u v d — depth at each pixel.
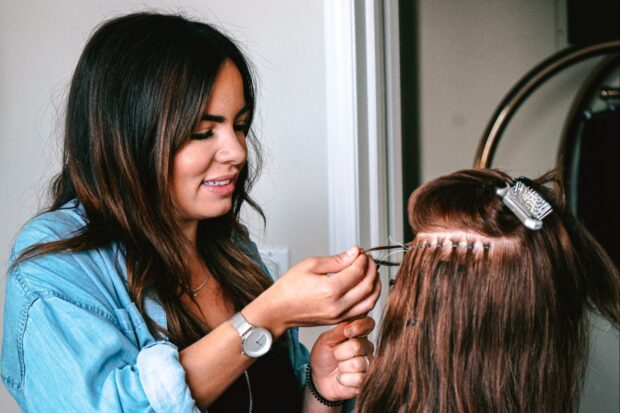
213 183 1.07
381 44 1.85
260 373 1.17
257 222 1.87
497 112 2.15
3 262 1.92
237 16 1.83
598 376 2.03
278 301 0.99
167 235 1.06
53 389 0.94
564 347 0.88
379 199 1.84
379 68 1.83
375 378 0.91
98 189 1.05
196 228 1.18
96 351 0.94
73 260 1.01
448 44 2.26
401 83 2.25
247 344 0.98
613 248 2.32
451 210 0.90
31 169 1.89
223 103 1.03
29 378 0.96
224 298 1.23
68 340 0.95
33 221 1.05
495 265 0.86
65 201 1.12
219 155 1.05
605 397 2.03
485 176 0.93
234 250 1.25
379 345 0.92
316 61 1.80
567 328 0.88
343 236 1.82
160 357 0.94
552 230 0.88
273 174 1.85
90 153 1.04
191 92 1.00
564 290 0.88
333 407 1.20
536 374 0.86
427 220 0.91
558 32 2.30
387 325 0.91
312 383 1.20
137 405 0.92
